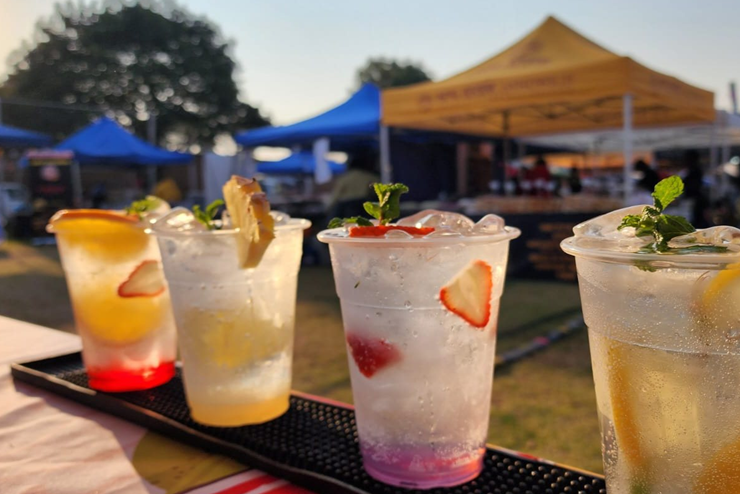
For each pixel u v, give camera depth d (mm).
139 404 1110
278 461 878
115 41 24281
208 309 972
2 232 11539
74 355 1438
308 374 3121
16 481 852
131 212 1219
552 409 2619
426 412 772
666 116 7375
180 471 882
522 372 3141
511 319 4324
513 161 9344
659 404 542
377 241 728
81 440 1004
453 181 9969
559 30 5352
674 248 525
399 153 8664
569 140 9547
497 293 814
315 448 912
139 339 1172
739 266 487
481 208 6195
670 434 542
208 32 25938
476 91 5102
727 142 9195
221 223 1033
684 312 516
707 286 504
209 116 25422
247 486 833
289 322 1066
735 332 507
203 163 13906
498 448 897
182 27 25188
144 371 1192
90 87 23781
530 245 6000
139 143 12719
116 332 1144
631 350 554
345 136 7562
